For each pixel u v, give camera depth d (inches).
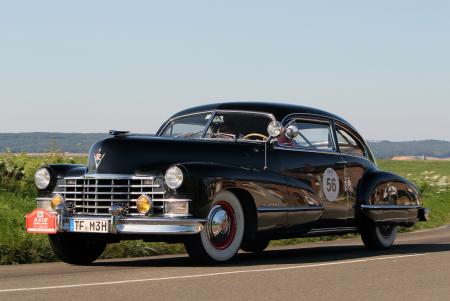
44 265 367.2
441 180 1093.1
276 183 375.6
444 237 561.3
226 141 372.5
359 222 438.9
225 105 408.2
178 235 341.7
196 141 364.2
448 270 320.2
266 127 394.6
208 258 346.6
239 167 361.7
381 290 261.3
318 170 405.4
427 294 252.7
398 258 373.7
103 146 356.8
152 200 343.6
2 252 387.9
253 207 366.0
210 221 346.6
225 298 242.4
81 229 349.7
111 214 344.2
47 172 366.6
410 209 466.9
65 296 243.4
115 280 286.4
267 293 253.4
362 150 451.5
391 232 466.3
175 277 294.8
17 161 672.4
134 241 444.1
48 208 365.4
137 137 360.5
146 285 270.7
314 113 418.9
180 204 338.0
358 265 340.8
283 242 530.3
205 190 341.1
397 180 460.4
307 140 408.5
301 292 256.1
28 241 406.9
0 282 282.8
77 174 362.0
